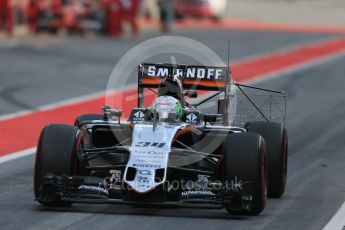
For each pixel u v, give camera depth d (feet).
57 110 231.91
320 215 114.62
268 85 298.15
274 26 619.67
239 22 649.61
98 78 308.40
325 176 148.36
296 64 372.17
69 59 364.79
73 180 111.86
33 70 325.21
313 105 253.24
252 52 421.18
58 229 102.12
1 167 150.00
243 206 108.88
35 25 464.65
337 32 574.97
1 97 254.27
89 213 111.55
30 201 119.65
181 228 103.71
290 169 155.33
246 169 109.40
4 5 450.71
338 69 355.36
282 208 119.44
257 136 112.06
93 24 479.41
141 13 631.97
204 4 626.64
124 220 107.65
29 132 193.57
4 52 381.40
